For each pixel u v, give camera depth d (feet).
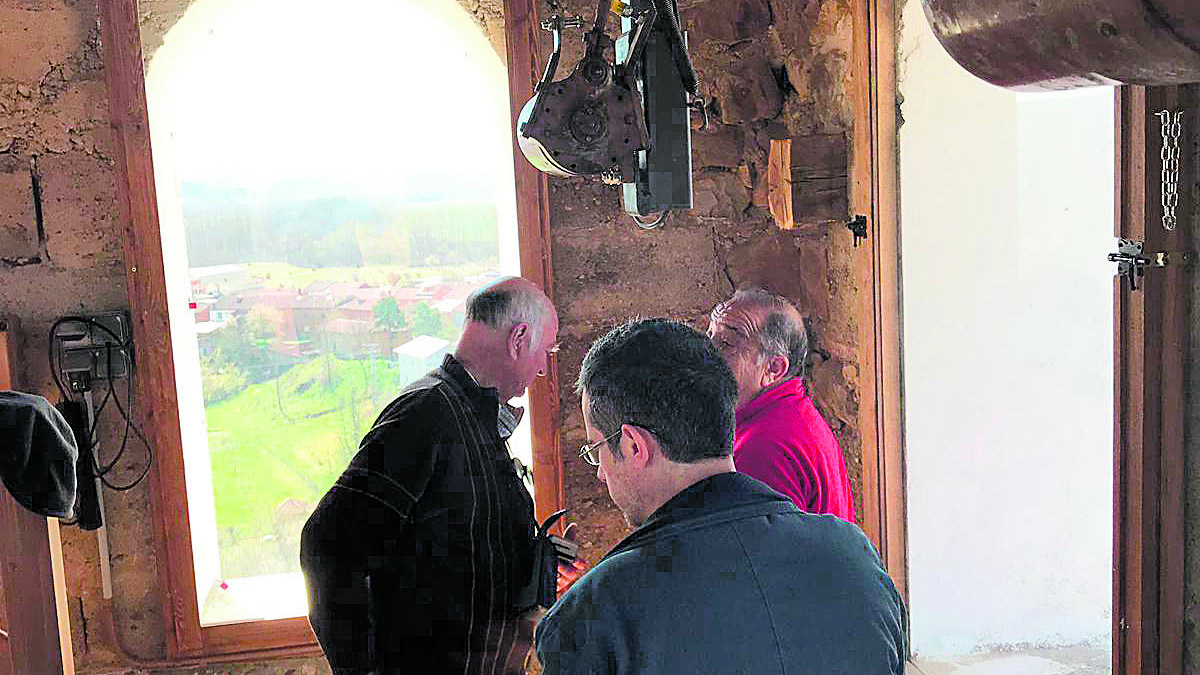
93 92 8.34
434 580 5.97
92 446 8.53
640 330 4.40
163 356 8.54
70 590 8.83
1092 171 8.66
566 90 4.75
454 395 6.17
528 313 6.33
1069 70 2.10
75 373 8.45
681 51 4.78
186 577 8.84
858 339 8.34
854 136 8.04
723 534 3.98
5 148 8.32
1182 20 1.77
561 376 9.30
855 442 8.57
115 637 8.98
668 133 4.80
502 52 8.94
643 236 9.21
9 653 7.44
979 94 7.84
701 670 3.79
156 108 8.61
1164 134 5.07
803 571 4.00
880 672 4.05
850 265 8.40
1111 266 8.66
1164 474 5.31
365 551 5.77
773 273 9.32
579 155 4.77
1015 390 8.40
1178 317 5.20
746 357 6.40
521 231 8.92
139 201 8.35
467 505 6.04
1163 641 5.42
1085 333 8.54
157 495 8.70
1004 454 8.48
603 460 4.36
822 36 8.34
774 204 8.61
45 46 8.26
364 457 5.92
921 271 8.04
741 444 6.34
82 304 8.56
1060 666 8.57
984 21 2.17
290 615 9.11
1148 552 5.35
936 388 8.25
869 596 4.12
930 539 8.48
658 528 4.04
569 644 3.90
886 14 7.64
